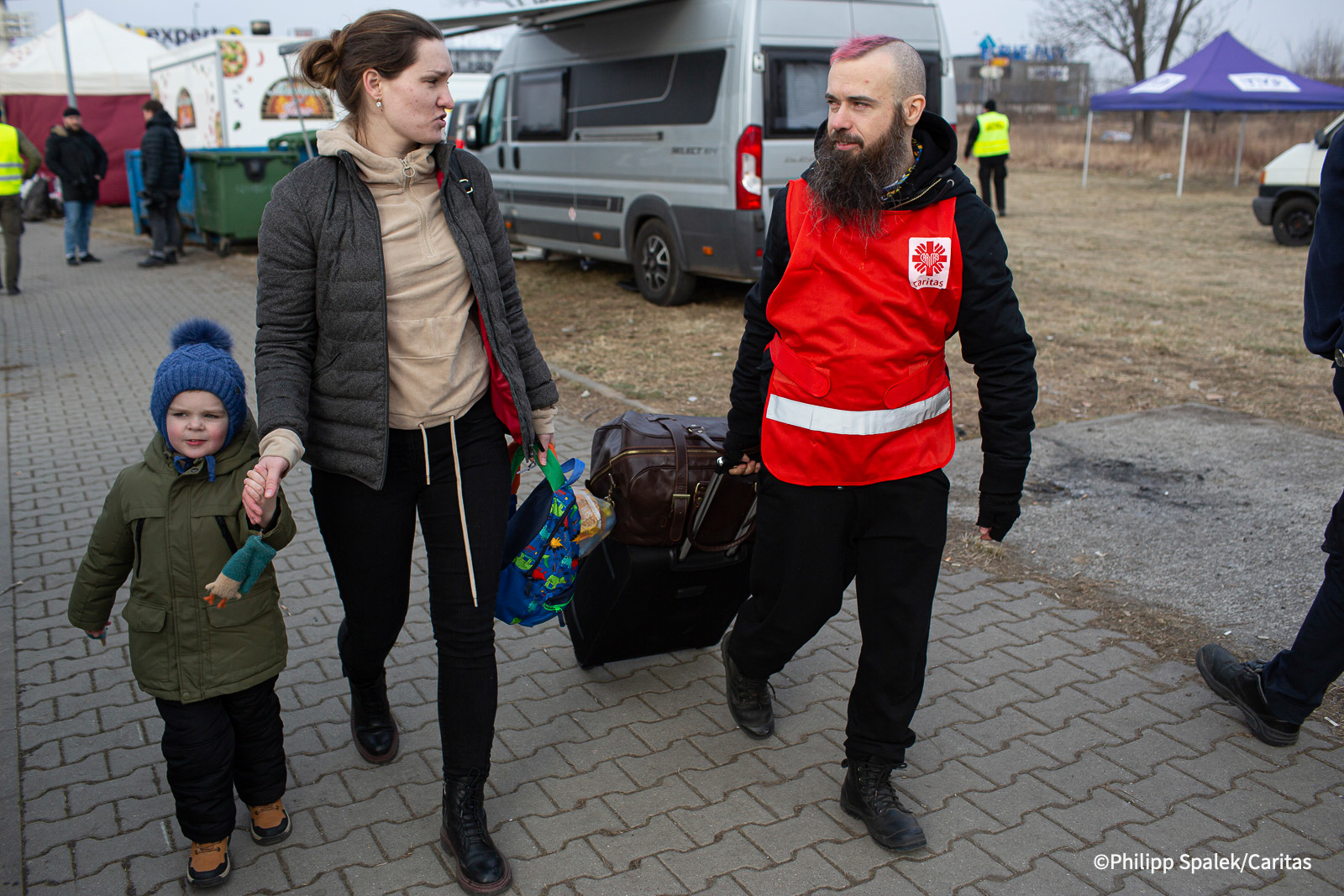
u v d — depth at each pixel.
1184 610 3.85
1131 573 4.16
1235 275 11.41
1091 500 4.94
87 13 22.20
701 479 2.91
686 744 3.03
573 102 10.12
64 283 12.10
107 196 21.78
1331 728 3.10
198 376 2.17
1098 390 6.87
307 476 5.38
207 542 2.26
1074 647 3.58
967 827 2.65
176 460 2.25
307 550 4.43
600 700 3.27
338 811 2.71
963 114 41.38
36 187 20.14
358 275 2.20
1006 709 3.20
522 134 11.03
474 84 19.11
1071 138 31.77
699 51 8.49
